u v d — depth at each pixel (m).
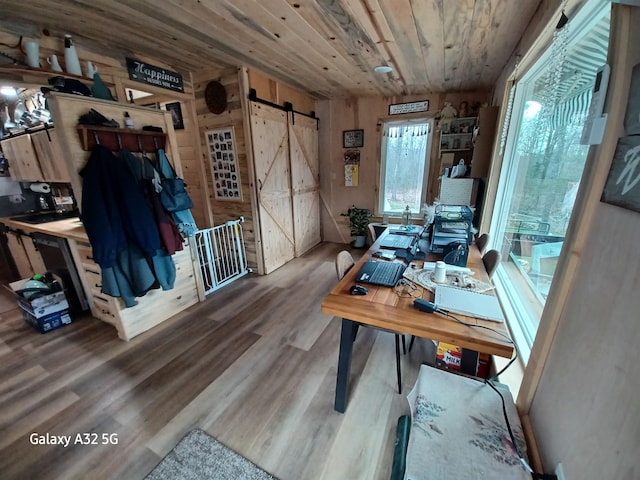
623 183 0.63
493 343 1.02
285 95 3.69
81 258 2.40
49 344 2.25
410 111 4.04
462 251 1.78
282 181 3.80
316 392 1.74
